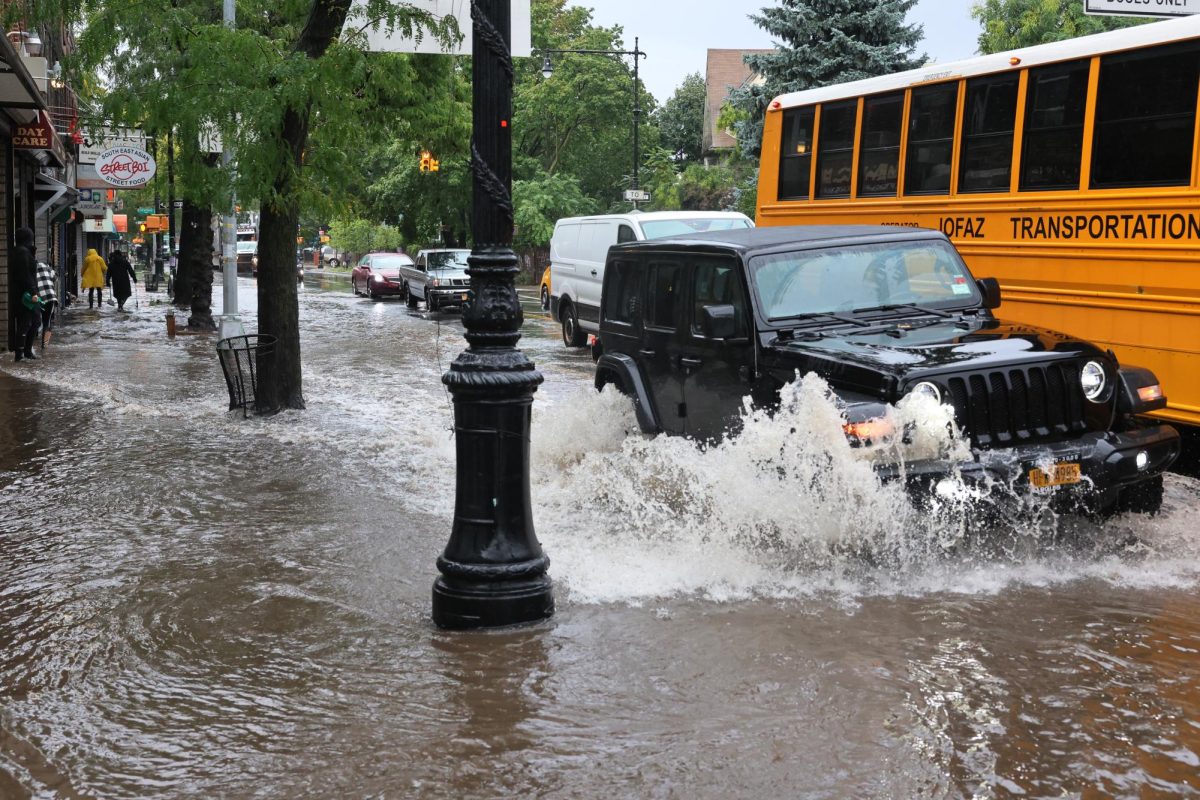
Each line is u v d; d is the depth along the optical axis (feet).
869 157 43.50
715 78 239.30
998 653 18.95
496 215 20.58
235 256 78.13
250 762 15.30
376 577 23.98
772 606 21.52
